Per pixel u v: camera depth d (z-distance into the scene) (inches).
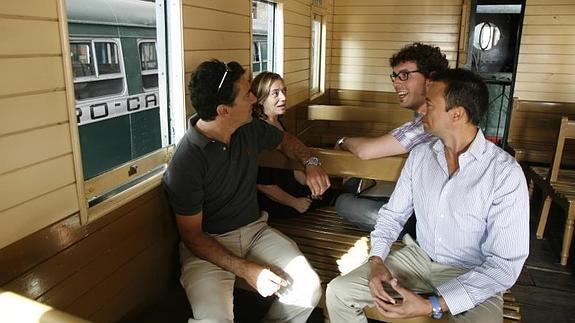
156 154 68.7
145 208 63.8
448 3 191.9
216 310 57.6
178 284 76.2
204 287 60.6
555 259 107.0
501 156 54.8
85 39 53.9
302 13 154.4
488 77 206.1
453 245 59.6
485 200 54.8
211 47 81.6
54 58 45.2
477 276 52.9
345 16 205.8
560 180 114.3
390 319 63.5
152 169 67.9
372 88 210.7
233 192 68.4
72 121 48.1
